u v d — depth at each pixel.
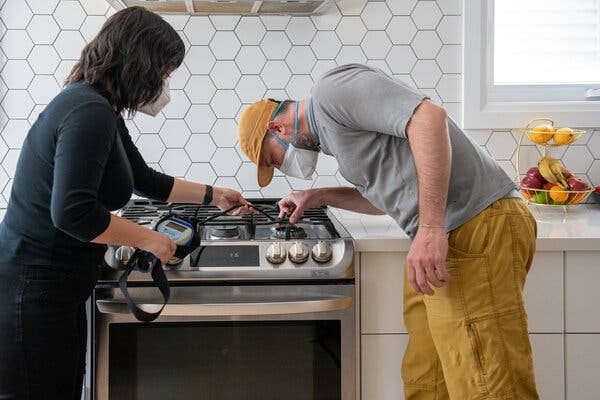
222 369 1.86
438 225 1.58
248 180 2.53
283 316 1.85
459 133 1.74
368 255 1.92
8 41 2.43
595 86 2.59
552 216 2.31
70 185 1.44
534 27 2.59
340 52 2.50
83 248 1.59
